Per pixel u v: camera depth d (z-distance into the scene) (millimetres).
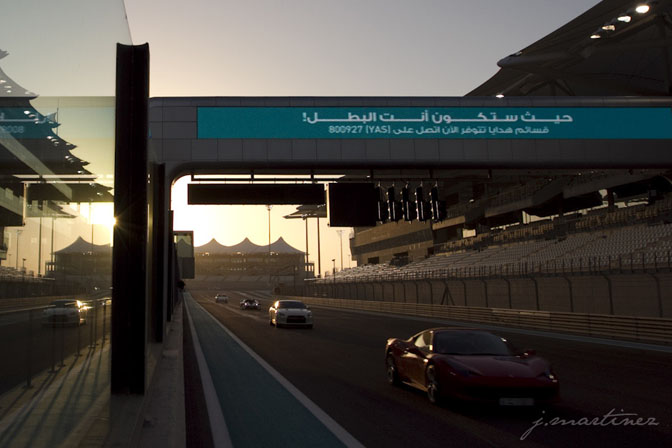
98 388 6109
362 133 20078
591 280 28625
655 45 26891
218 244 159250
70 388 5469
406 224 71750
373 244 82562
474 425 6875
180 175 20688
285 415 7469
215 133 19531
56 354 5395
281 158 19688
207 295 117812
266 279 149250
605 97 21391
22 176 3008
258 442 6008
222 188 20672
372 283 56219
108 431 4484
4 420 4258
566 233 42562
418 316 39312
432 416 7414
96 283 5203
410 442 6031
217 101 19719
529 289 33594
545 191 45250
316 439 6145
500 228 54906
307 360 14219
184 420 7109
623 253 31797
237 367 12797
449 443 6000
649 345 17922
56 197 3594
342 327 28109
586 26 29375
